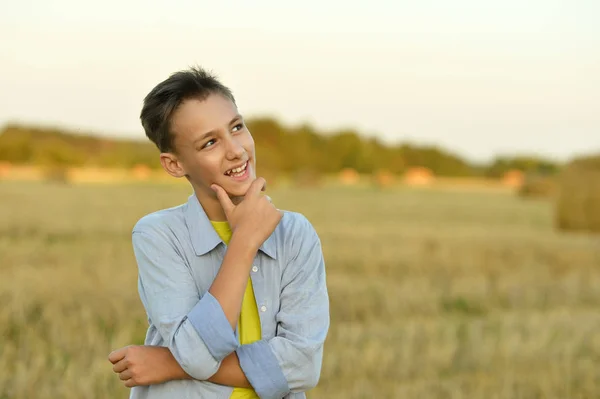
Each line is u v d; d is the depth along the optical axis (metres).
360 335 7.48
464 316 8.98
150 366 2.31
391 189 58.16
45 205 25.28
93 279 9.56
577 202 21.58
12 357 6.24
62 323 7.28
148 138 2.53
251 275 2.45
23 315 7.59
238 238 2.31
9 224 17.53
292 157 89.56
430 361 6.62
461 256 13.47
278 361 2.32
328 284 10.09
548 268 12.65
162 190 42.03
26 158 71.00
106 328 7.46
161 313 2.37
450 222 23.67
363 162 94.56
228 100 2.45
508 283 10.99
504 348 6.98
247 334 2.43
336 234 17.00
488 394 5.78
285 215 2.60
